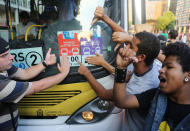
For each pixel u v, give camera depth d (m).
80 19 1.76
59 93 1.79
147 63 1.41
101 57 1.80
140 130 1.33
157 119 1.09
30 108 1.84
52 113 1.82
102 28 1.78
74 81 1.77
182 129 0.99
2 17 1.76
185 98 1.02
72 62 1.78
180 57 0.98
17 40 1.79
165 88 1.04
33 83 1.35
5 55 1.26
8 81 1.23
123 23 1.83
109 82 1.83
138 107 1.23
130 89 1.48
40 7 1.74
